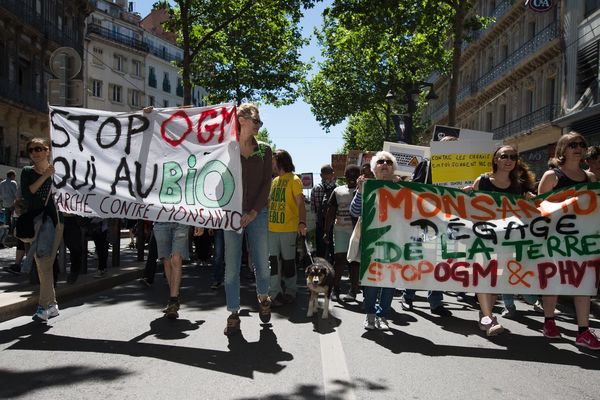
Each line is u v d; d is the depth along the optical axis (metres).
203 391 4.04
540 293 5.89
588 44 22.28
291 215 7.83
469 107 41.25
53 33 36.44
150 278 9.48
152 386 4.12
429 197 6.10
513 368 4.80
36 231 6.07
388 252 6.05
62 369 4.49
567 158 6.12
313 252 11.86
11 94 31.34
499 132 33.62
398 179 6.80
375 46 24.00
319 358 4.99
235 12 25.14
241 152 6.01
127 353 4.97
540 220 5.99
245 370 4.57
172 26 25.02
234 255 5.83
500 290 5.93
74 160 6.33
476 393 4.13
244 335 5.81
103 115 6.30
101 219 9.45
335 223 8.49
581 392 4.22
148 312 6.92
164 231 6.59
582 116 21.58
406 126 22.12
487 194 6.11
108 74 56.09
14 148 32.69
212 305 7.55
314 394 4.04
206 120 6.06
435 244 6.03
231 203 5.86
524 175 6.56
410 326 6.47
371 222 6.08
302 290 9.59
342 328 6.32
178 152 6.10
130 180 6.20
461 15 19.38
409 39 25.70
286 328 6.24
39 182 5.93
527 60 28.58
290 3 24.06
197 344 5.35
